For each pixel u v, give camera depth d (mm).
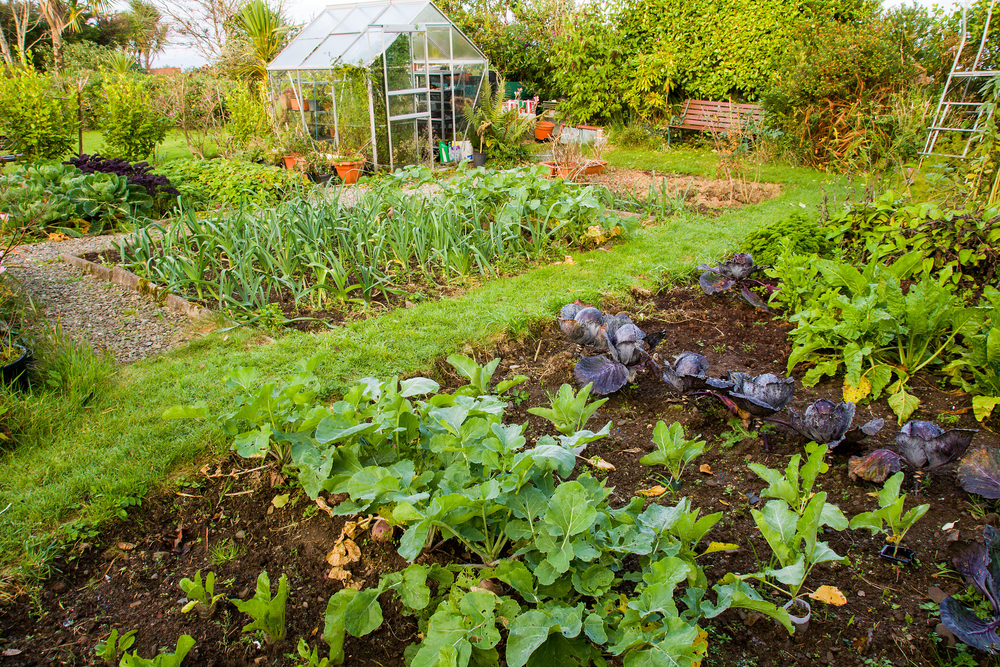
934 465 2449
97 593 2246
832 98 10641
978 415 2914
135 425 3066
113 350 3994
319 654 1990
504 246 5973
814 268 4145
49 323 4344
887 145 9555
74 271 5570
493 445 2162
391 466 2260
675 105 13938
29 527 2410
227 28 24891
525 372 3744
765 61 12844
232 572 2342
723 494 2607
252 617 1984
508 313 4270
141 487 2631
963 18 8391
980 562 1985
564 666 1766
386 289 4926
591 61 14531
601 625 1737
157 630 2090
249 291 4691
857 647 1911
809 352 3561
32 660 1975
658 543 1976
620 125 14695
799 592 2109
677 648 1576
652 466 2814
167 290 4801
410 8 11438
